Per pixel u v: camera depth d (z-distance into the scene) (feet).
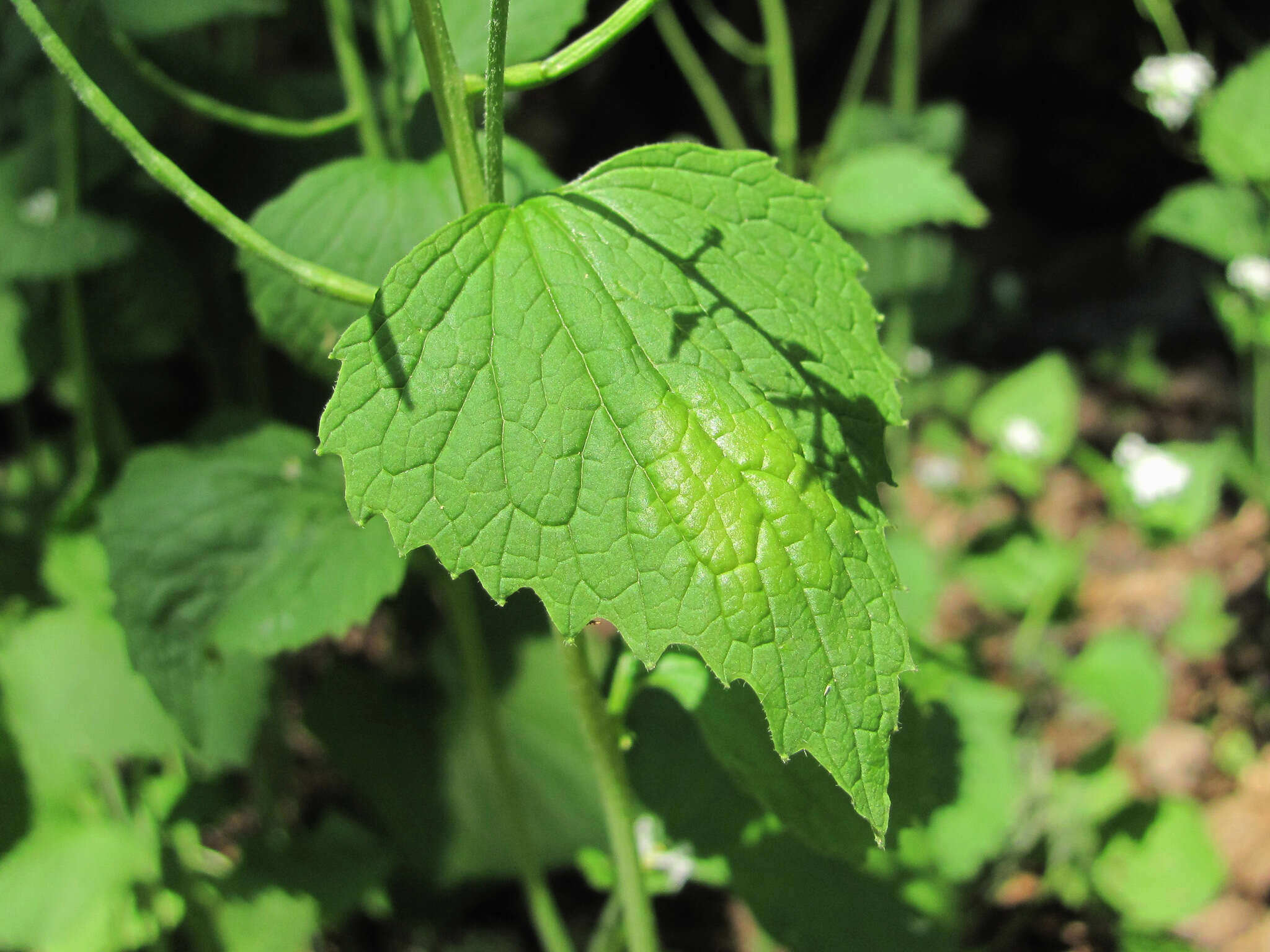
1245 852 1.26
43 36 0.73
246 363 1.23
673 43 1.33
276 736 1.15
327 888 1.04
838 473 0.73
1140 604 1.54
